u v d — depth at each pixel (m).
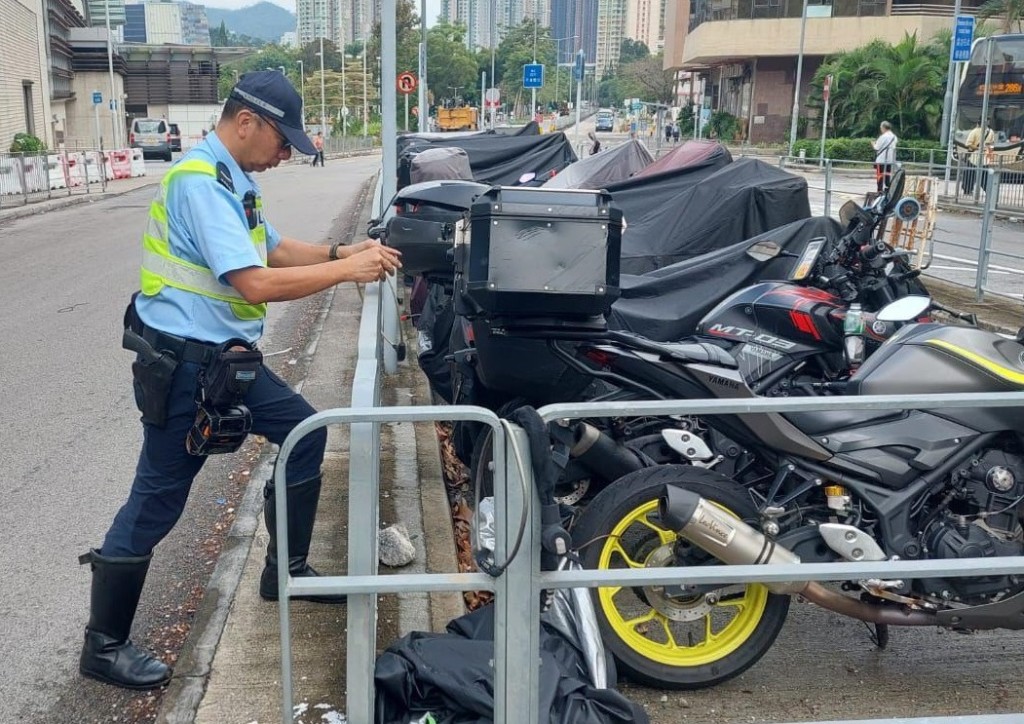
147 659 3.57
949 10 54.19
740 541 3.38
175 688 3.43
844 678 3.78
